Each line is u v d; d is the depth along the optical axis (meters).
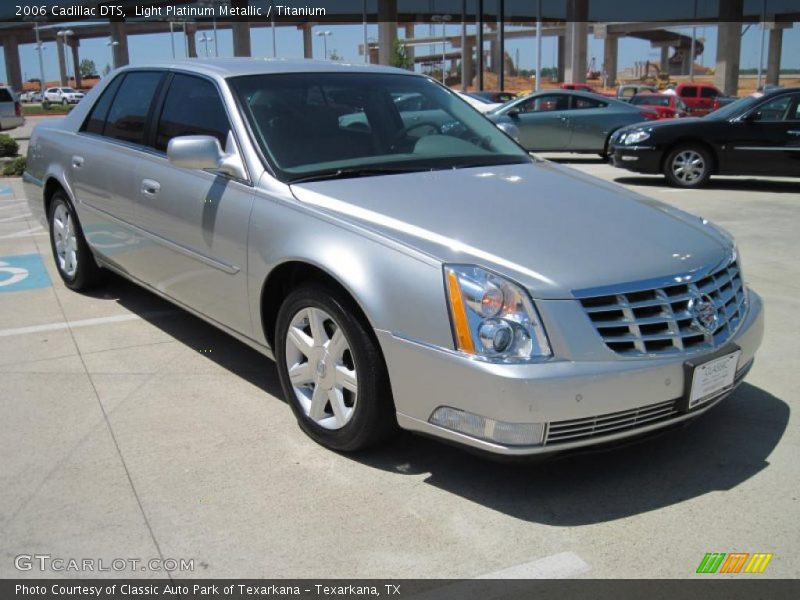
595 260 3.08
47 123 6.29
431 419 3.05
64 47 98.12
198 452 3.51
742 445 3.61
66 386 4.25
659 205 3.92
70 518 3.01
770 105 11.36
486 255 3.04
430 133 4.47
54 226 6.05
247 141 3.95
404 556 2.78
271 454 3.50
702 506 3.11
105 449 3.54
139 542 2.86
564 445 2.90
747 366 3.51
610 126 16.00
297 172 3.83
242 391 4.19
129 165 4.80
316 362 3.50
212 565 2.73
